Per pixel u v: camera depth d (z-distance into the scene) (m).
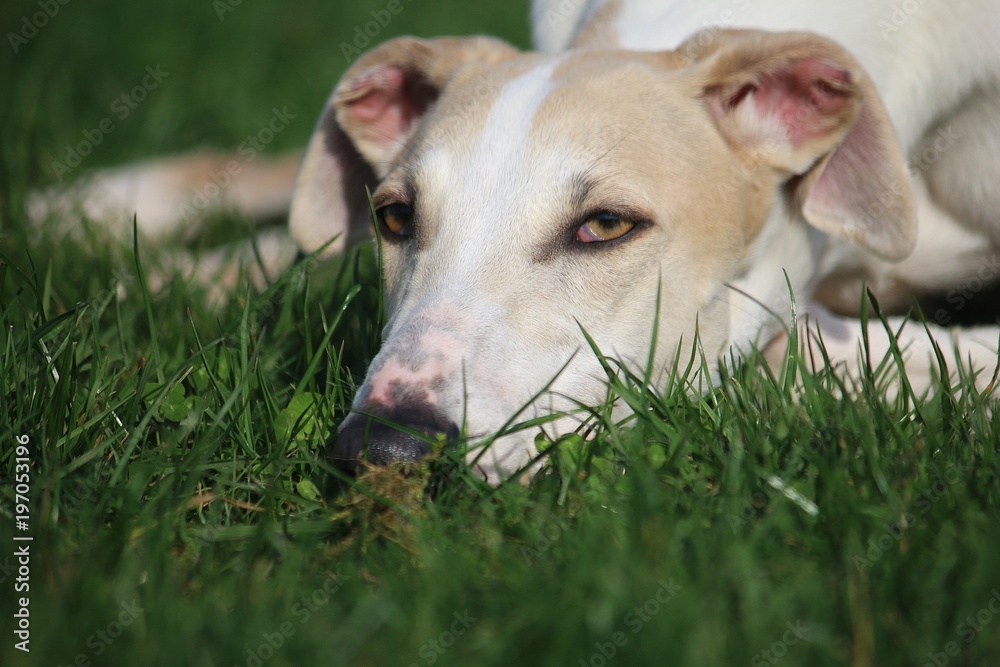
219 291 5.40
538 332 3.49
